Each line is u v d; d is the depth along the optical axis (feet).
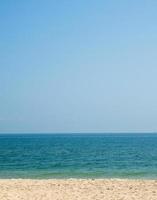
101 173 114.62
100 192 65.98
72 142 481.87
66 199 59.77
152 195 63.05
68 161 174.40
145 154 226.17
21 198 60.34
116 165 148.97
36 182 78.69
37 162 169.68
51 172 119.96
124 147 330.75
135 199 59.67
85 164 155.74
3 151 267.39
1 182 78.69
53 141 531.91
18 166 149.18
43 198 60.44
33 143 447.42
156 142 476.13
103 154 227.61
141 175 107.55
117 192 65.98
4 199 59.41
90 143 441.68
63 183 76.69
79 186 72.69
